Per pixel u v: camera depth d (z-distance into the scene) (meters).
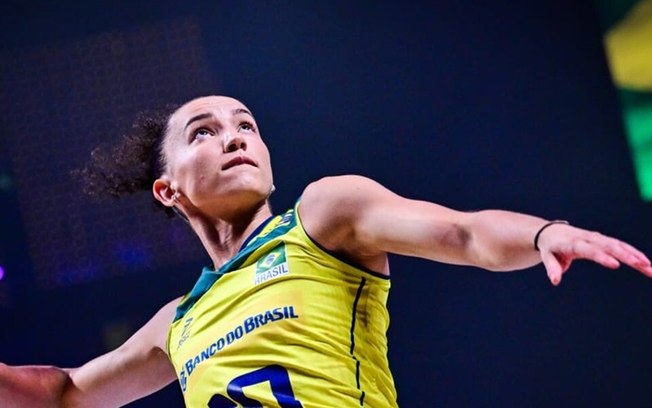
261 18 9.53
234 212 4.22
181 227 9.16
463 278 9.26
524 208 9.30
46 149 9.35
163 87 9.42
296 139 9.43
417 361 9.21
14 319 9.17
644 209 9.21
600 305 9.15
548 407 9.08
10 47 9.43
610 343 9.11
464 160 9.37
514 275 9.23
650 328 9.07
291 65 9.51
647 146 9.23
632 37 9.33
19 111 9.39
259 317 3.80
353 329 3.81
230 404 3.79
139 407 8.98
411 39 9.52
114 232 9.20
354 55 9.52
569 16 9.43
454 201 9.34
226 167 4.20
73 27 9.48
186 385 3.97
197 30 9.50
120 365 4.58
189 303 4.14
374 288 3.90
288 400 3.69
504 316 9.21
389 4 9.55
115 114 9.39
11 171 9.33
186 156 4.31
